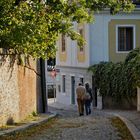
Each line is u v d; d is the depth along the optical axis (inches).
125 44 1775.3
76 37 1064.8
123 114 1227.2
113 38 1765.5
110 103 1616.6
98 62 1761.8
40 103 1316.4
